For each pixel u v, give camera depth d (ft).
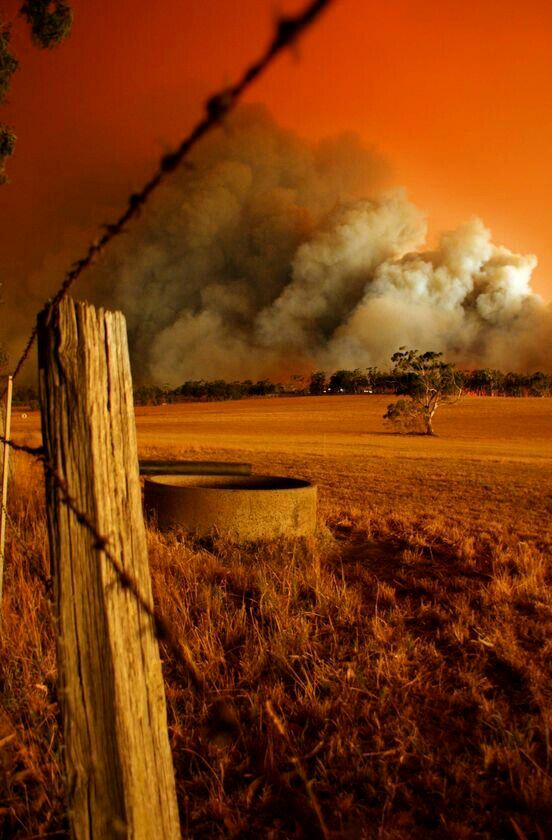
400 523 35.65
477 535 32.45
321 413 315.78
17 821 8.84
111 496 5.40
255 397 602.85
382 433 187.01
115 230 3.73
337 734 11.44
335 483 59.41
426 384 185.88
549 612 18.83
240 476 37.27
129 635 5.46
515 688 14.28
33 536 22.63
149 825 5.53
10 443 7.76
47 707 11.47
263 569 22.15
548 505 45.19
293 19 1.40
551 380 519.19
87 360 5.27
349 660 15.21
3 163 25.45
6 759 9.80
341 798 9.73
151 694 5.65
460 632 16.93
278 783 10.25
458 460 91.50
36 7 22.21
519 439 167.73
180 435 169.78
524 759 11.02
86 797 5.41
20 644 13.35
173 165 2.64
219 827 9.21
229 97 1.98
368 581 22.77
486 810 9.78
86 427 5.25
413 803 9.87
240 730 11.18
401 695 13.41
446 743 11.50
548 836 9.13
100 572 5.24
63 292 4.50
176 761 10.94
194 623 17.11
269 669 14.48
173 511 29.12
